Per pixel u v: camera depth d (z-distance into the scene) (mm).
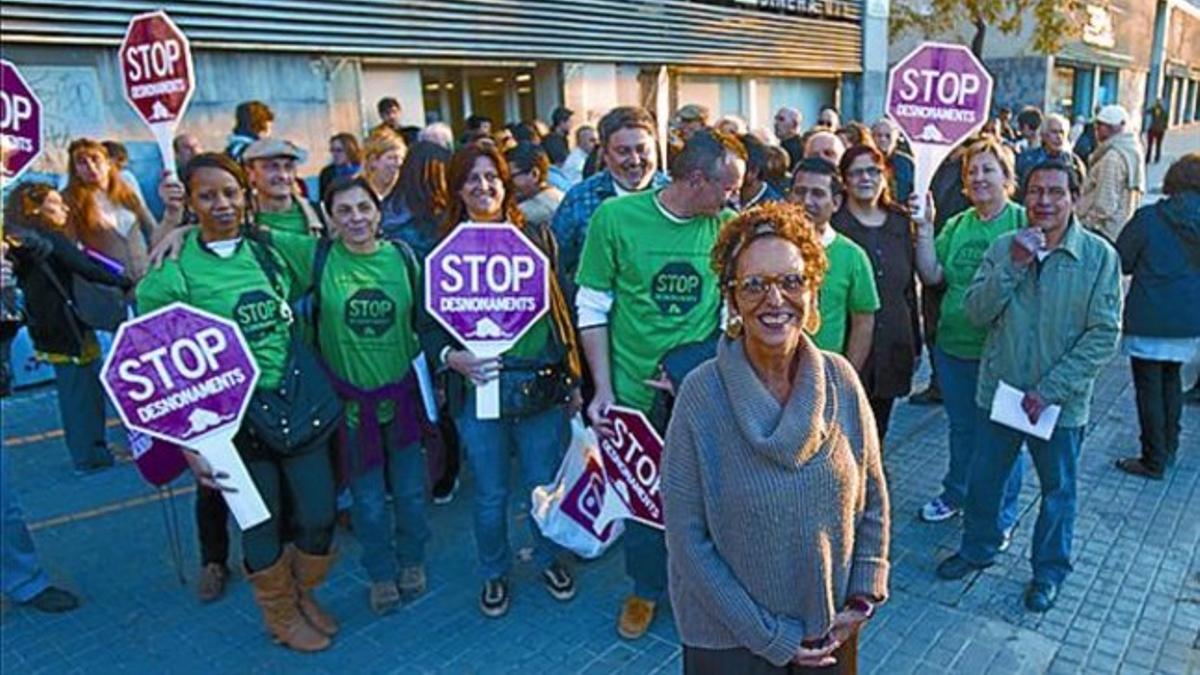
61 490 4746
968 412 3906
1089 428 5203
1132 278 4363
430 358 3273
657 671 3090
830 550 1910
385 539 3434
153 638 3365
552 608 3490
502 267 3105
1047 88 21297
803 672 2027
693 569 1921
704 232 2951
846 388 1942
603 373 3121
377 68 9023
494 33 9758
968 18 17266
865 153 3746
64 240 4496
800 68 15000
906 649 3141
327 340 3143
